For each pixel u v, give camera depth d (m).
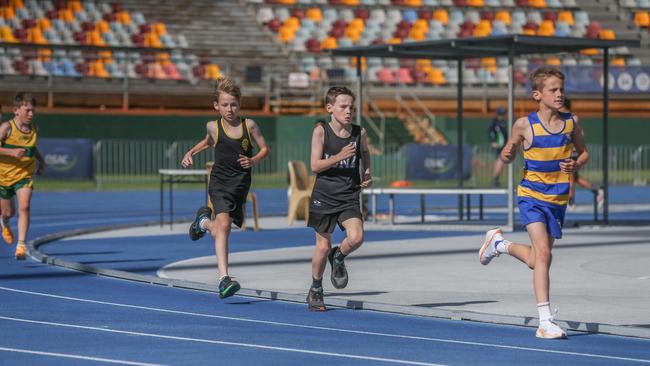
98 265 31.41
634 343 18.58
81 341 18.67
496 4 98.75
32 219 50.84
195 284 26.09
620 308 22.27
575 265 30.41
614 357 17.23
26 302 23.70
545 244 19.03
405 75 88.44
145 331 19.81
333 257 22.66
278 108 84.56
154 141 75.81
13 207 32.31
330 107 21.62
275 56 88.56
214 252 35.34
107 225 47.91
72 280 27.84
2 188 31.75
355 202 22.00
